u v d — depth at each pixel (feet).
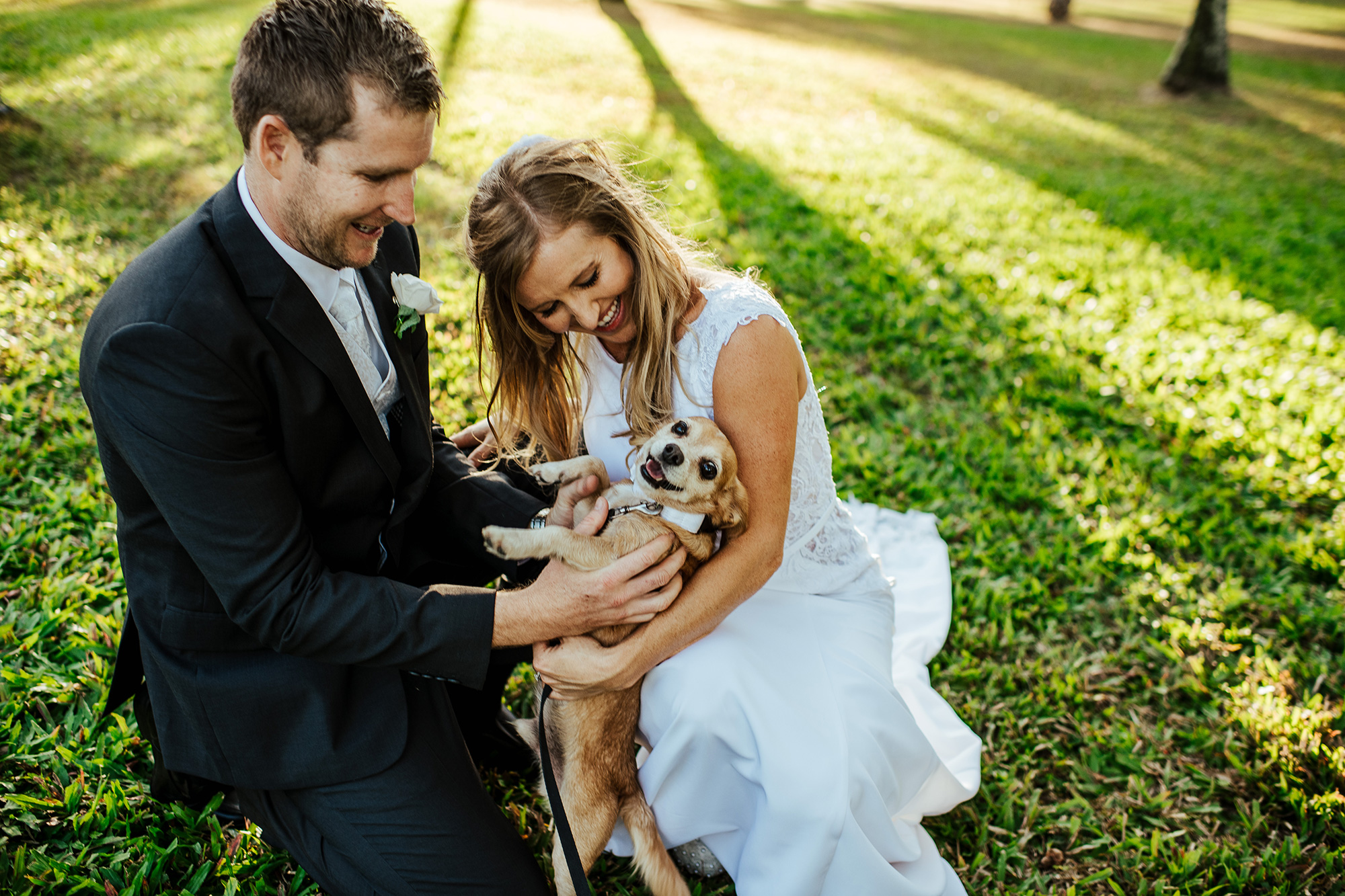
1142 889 8.58
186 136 22.04
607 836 7.48
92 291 15.03
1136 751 10.18
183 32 32.01
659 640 7.12
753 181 25.53
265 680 6.68
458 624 6.63
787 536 8.29
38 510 10.84
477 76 33.42
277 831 7.11
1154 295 21.40
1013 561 12.57
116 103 23.61
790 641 7.84
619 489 8.02
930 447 14.89
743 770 7.25
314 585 6.41
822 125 34.81
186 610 6.61
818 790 6.82
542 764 7.27
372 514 7.49
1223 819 9.52
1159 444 15.53
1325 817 9.22
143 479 6.01
